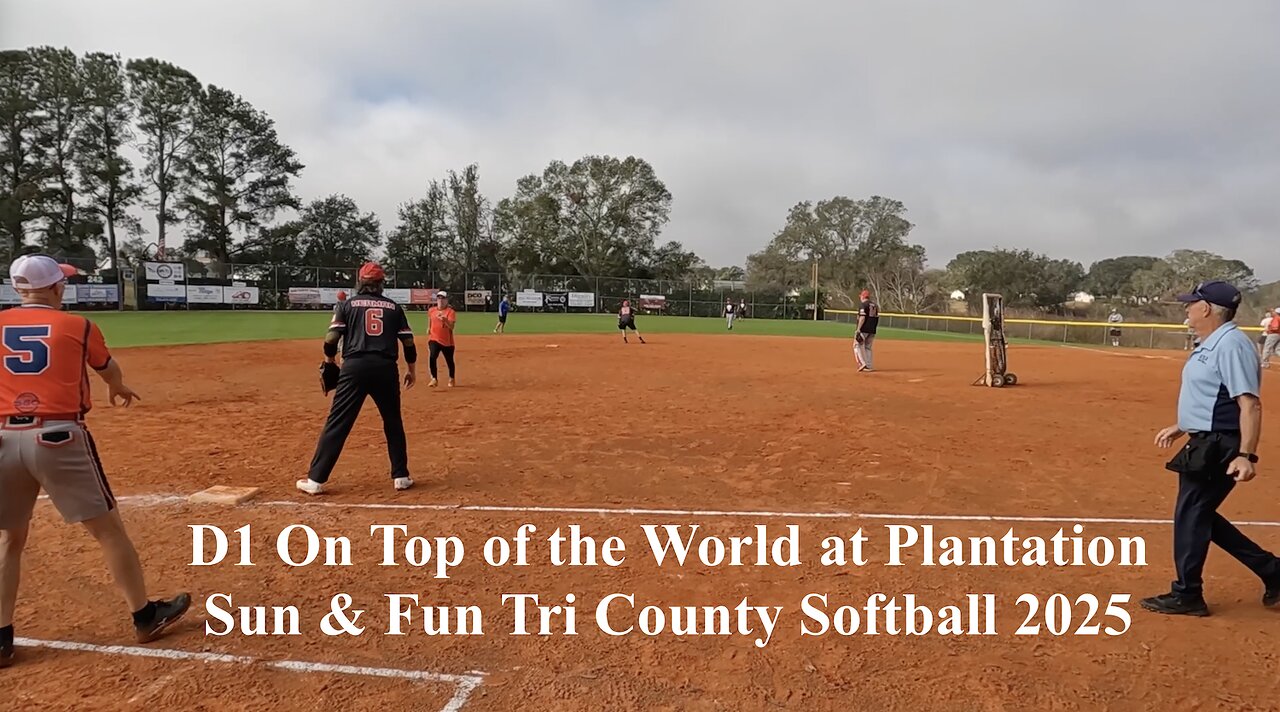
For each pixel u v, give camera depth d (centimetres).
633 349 2697
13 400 376
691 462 841
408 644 401
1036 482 767
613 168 8288
